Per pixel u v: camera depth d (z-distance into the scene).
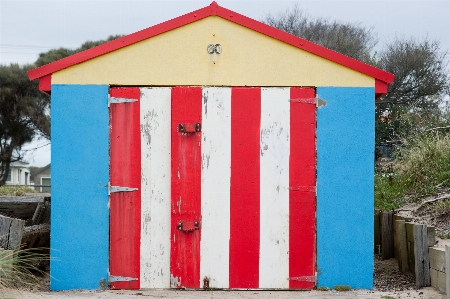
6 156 32.28
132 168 6.64
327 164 6.65
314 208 6.64
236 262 6.61
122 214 6.63
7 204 9.97
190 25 6.70
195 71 6.68
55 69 6.65
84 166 6.64
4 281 6.36
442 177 10.85
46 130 32.62
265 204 6.63
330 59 6.66
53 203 6.62
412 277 7.27
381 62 24.17
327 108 6.67
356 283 6.60
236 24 6.71
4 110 31.94
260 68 6.69
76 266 6.61
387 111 21.16
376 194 11.41
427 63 23.59
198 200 6.62
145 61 6.68
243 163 6.65
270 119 6.66
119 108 6.66
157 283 6.61
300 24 29.64
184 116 6.65
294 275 6.60
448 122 13.73
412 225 7.29
